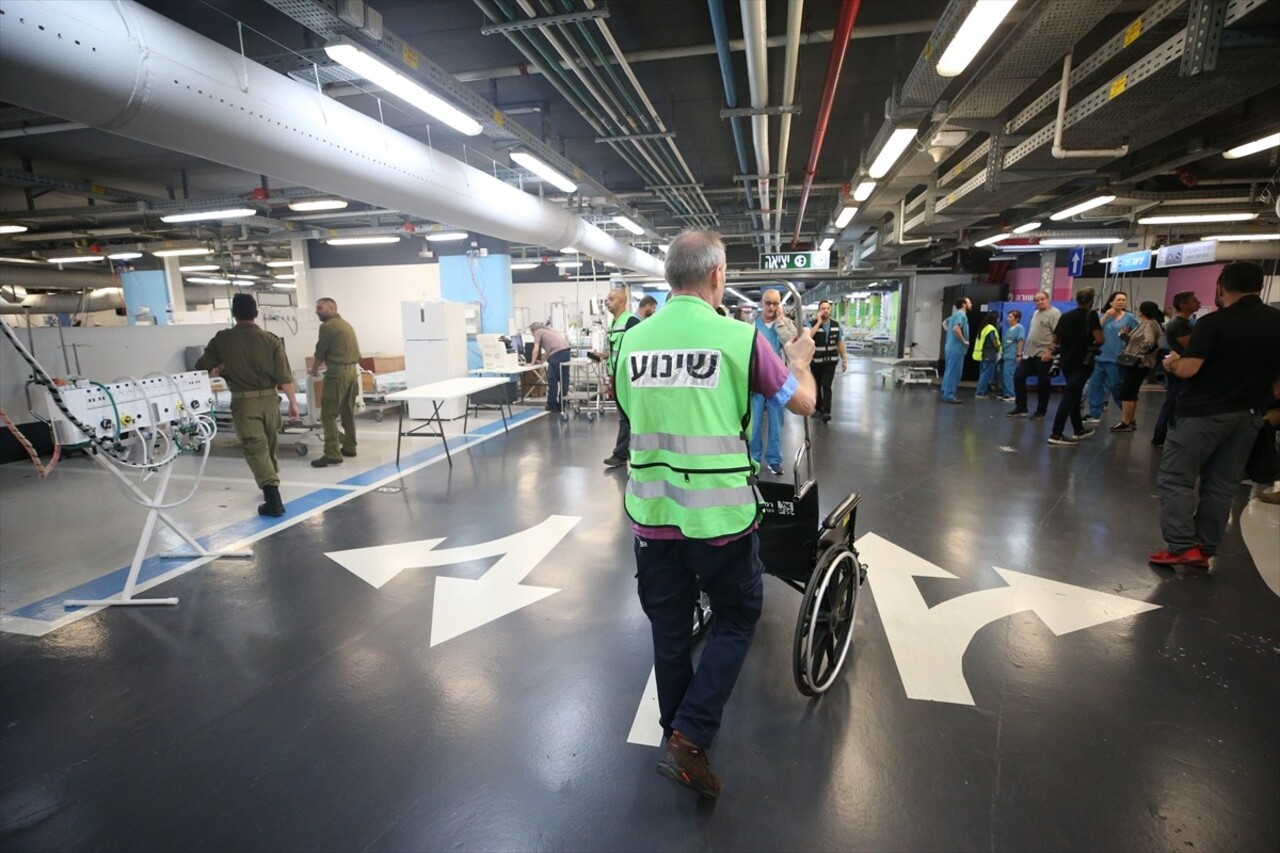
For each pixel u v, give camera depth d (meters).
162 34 2.76
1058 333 6.29
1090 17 3.19
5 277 12.73
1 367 5.96
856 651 2.44
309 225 11.31
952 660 2.37
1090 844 1.54
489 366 8.44
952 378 9.40
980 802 1.68
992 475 5.08
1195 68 2.94
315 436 7.15
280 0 3.08
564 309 13.09
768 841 1.58
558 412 8.85
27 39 2.22
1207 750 1.87
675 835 1.60
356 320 14.10
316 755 1.93
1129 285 13.35
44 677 2.38
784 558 2.20
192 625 2.77
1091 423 7.30
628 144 6.81
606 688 2.25
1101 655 2.39
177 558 3.55
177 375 3.49
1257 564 3.24
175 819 1.69
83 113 2.61
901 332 13.47
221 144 3.20
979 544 3.54
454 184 5.25
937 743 1.92
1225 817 1.62
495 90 5.20
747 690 2.19
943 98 4.96
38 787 1.81
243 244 12.86
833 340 7.47
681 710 1.66
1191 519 3.12
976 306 11.61
